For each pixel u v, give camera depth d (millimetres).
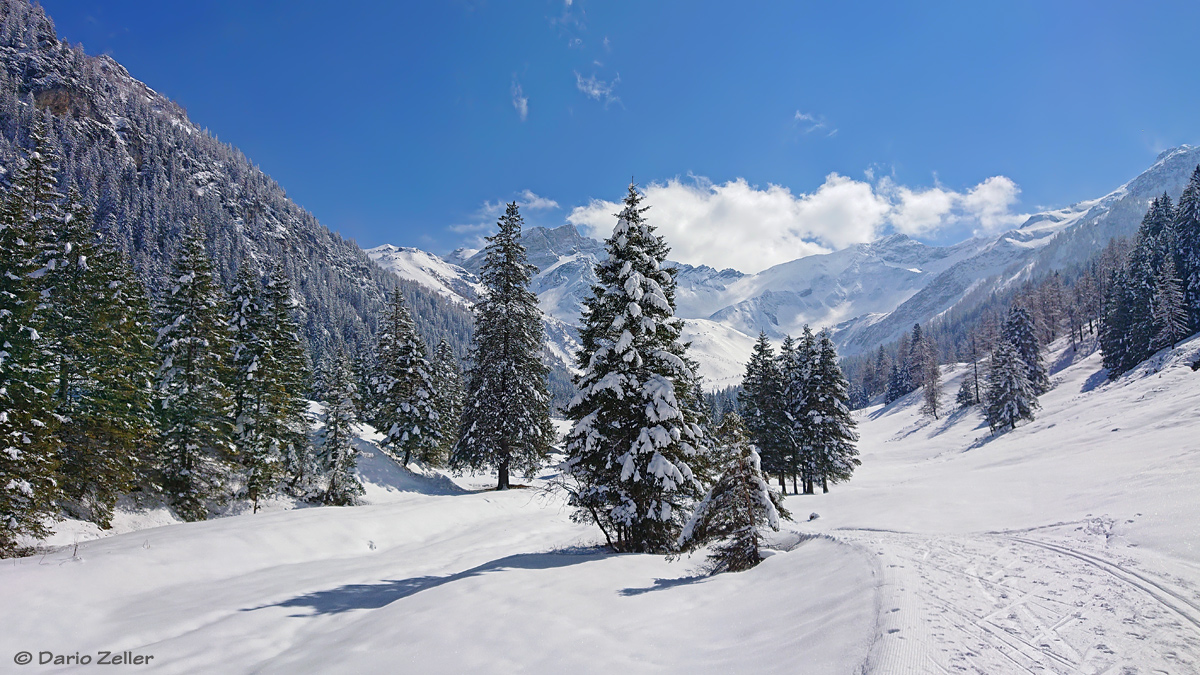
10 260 19219
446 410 44938
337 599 11977
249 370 29125
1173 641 5707
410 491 35156
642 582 11344
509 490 32312
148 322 28562
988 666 5320
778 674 5719
